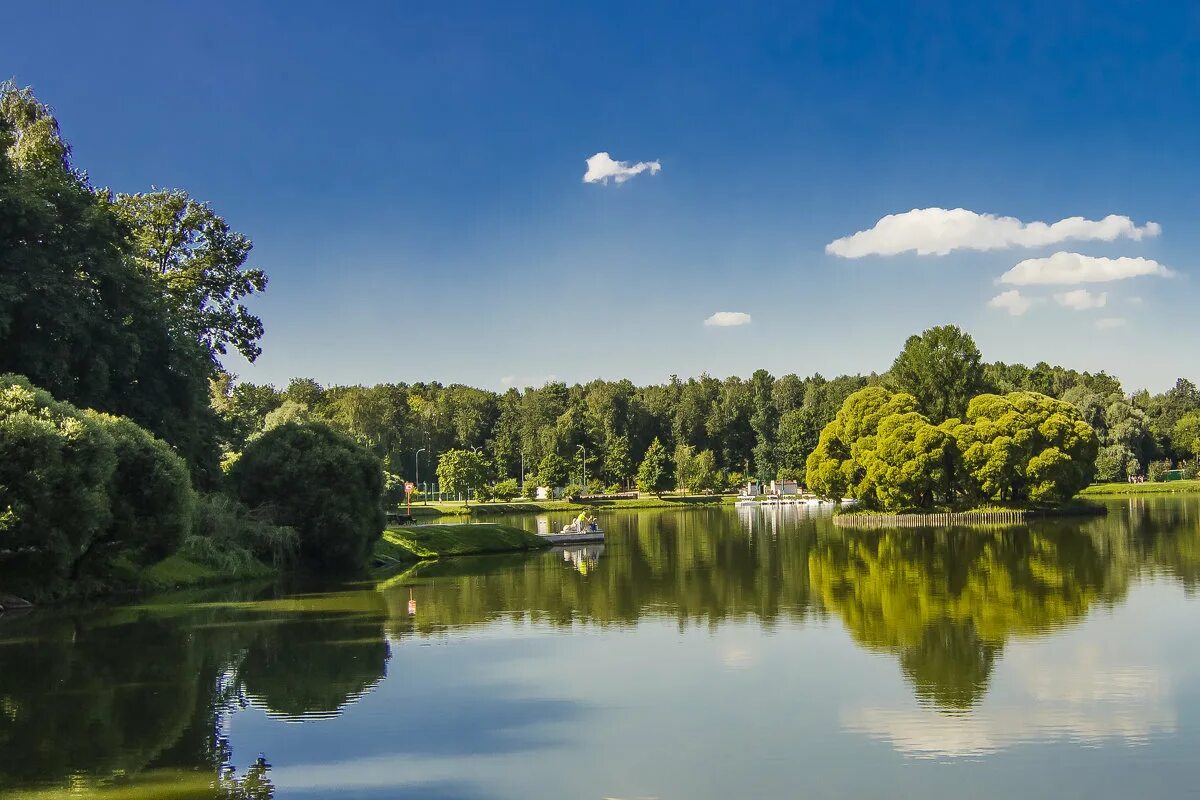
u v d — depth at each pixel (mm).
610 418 158875
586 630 25703
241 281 55438
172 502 33906
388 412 151000
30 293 35312
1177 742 14742
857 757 14219
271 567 42594
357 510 45000
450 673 20328
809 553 49156
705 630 25359
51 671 20609
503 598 32906
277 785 13273
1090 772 13422
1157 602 28922
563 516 109312
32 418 28812
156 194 52875
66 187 38875
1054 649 21906
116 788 13125
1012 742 14867
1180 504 90500
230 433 51688
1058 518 74938
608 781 13336
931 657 21234
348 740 15398
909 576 37250
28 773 13742
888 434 77938
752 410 171250
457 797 12820
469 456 125688
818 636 24125
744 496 139750
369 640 24406
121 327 39906
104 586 34594
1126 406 129875
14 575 31188
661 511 118188
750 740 15156
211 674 20297
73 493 29359
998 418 80250
